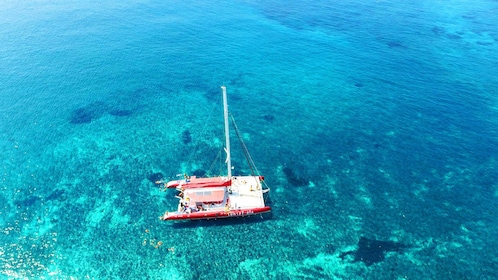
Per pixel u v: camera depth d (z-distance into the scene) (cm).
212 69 8300
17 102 6744
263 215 4566
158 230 4369
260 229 4391
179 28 10312
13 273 3844
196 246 4178
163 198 4825
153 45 9256
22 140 5825
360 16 11325
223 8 12000
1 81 7344
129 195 4869
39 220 4469
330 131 6212
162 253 4097
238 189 4722
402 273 3903
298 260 4038
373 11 11738
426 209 4666
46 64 8100
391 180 5125
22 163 5369
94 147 5759
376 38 9781
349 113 6719
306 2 12712
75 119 6412
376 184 5062
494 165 5369
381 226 4444
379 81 7769
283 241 4250
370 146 5816
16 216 4506
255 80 7900
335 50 9200
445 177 5159
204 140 5991
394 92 7344
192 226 4419
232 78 7962
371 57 8800
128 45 9188
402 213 4619
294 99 7212
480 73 7931
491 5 12194
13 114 6419
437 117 6506
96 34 9719
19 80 7431
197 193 4447
